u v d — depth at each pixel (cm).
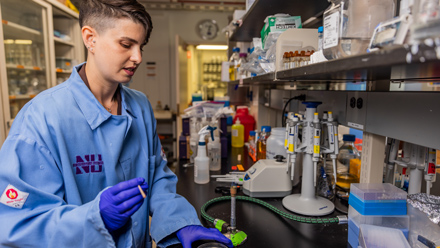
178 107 464
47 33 286
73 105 78
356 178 126
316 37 112
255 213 107
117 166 85
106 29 72
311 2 130
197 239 80
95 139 81
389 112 84
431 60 34
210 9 562
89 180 81
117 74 78
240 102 337
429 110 69
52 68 294
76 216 64
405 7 44
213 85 712
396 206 77
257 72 146
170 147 463
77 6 378
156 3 534
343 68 51
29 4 266
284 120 183
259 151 172
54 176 73
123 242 70
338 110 116
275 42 126
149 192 98
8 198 64
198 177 143
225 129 203
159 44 541
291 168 117
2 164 66
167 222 85
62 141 73
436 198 75
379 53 41
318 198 112
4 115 224
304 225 97
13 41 264
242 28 191
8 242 63
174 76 570
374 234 72
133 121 93
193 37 575
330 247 83
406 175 110
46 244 65
